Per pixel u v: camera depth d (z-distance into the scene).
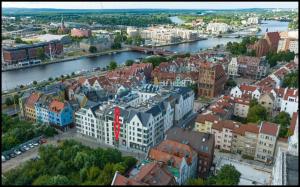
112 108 179.12
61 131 195.50
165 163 126.56
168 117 191.25
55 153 146.75
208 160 141.88
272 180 121.94
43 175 128.00
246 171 132.38
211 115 178.88
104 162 139.75
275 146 155.25
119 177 111.06
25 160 157.25
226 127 165.62
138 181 107.81
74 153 145.12
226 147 168.00
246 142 161.00
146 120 163.75
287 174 104.25
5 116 194.25
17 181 125.12
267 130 154.62
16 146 167.88
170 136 151.88
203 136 147.12
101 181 123.12
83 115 183.62
